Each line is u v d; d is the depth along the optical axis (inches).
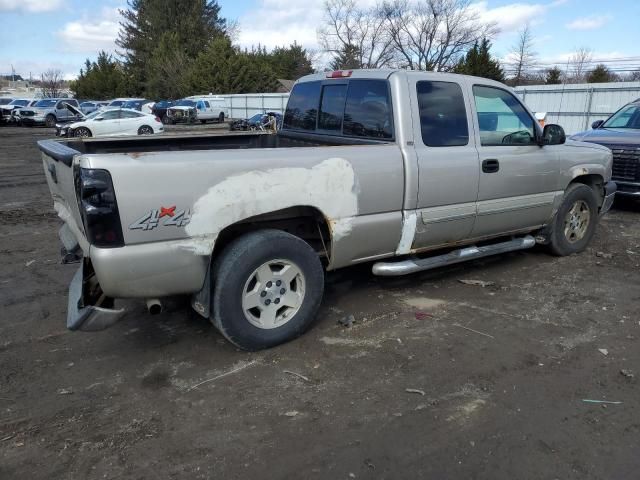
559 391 131.3
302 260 150.6
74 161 122.2
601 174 239.3
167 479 101.0
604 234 287.3
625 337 160.6
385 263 175.6
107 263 121.4
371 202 159.0
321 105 198.2
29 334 162.6
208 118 1568.7
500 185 192.9
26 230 295.7
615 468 104.6
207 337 160.4
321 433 114.7
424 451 109.0
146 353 150.6
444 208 177.5
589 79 2300.7
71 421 118.7
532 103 1019.9
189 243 130.4
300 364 143.9
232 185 133.7
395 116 165.5
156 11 2642.7
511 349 152.5
